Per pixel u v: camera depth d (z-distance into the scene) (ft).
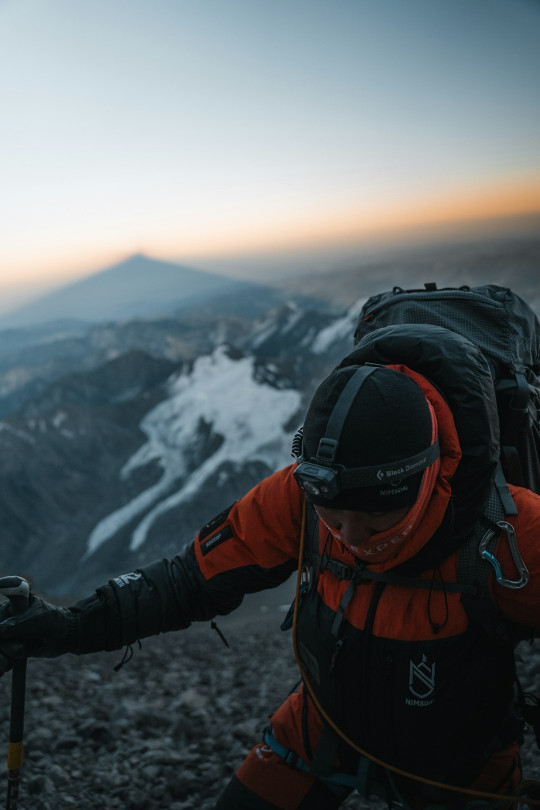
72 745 15.12
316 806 6.51
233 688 25.11
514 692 6.02
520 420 6.11
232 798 6.68
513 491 5.67
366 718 5.77
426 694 5.52
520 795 6.55
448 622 5.43
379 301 7.16
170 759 14.12
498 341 6.19
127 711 17.63
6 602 6.25
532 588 5.28
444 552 5.31
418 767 5.81
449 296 6.48
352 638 5.70
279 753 6.66
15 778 6.40
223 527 6.42
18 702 6.35
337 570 5.78
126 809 12.11
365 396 4.85
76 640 6.21
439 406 5.27
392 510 4.85
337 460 4.80
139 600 6.33
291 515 6.18
